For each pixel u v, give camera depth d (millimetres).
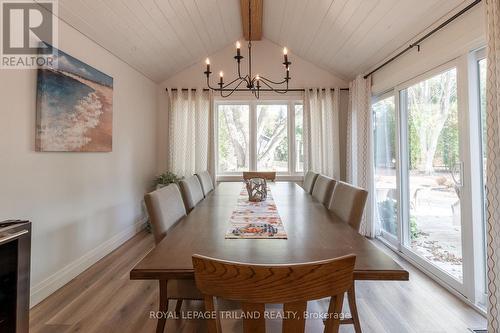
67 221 2408
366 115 3564
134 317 1858
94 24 2549
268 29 4031
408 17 2365
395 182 3166
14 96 1889
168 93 4352
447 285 2234
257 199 2273
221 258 1075
